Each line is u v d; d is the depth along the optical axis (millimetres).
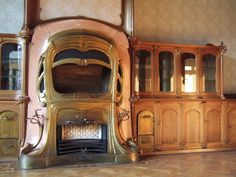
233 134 6496
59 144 5035
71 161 5016
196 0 6938
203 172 4562
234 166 4965
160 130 5922
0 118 5102
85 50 5086
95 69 5465
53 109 4934
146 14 6512
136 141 5730
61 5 5434
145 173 4488
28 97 5098
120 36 5605
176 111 6059
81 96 5066
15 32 5555
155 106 5895
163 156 5738
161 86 6078
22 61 5125
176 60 6105
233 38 7203
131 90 5672
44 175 4324
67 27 5312
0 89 5211
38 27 5156
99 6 5645
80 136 5352
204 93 6309
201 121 6230
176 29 6742
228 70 7164
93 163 5051
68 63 5145
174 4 6742
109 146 5191
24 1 5160
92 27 5457
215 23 7082
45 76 4898
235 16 7238
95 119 5172
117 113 5371
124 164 5055
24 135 5105
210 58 6426
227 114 6453
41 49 5137
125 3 5820
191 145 6145
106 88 5422
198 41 6926
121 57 5570
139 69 5918
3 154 5117
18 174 4371
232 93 7125
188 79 6246
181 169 4746
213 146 6316
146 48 5898
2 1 5527
